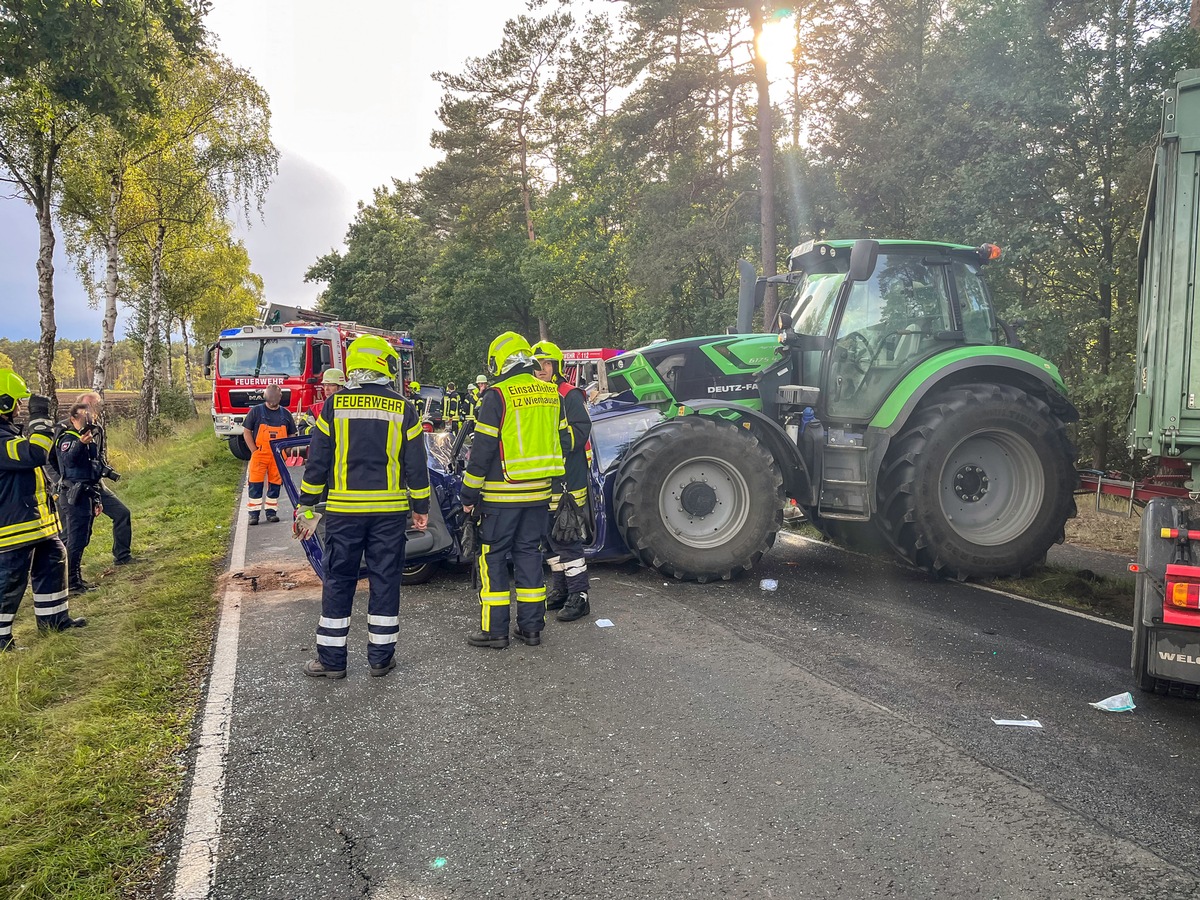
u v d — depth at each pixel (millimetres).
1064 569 6742
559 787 3207
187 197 20375
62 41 9344
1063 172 11156
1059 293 11992
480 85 33000
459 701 4094
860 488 6379
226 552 7906
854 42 19875
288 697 4188
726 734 3650
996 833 2832
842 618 5426
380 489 4406
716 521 6367
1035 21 10969
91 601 6211
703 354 7215
